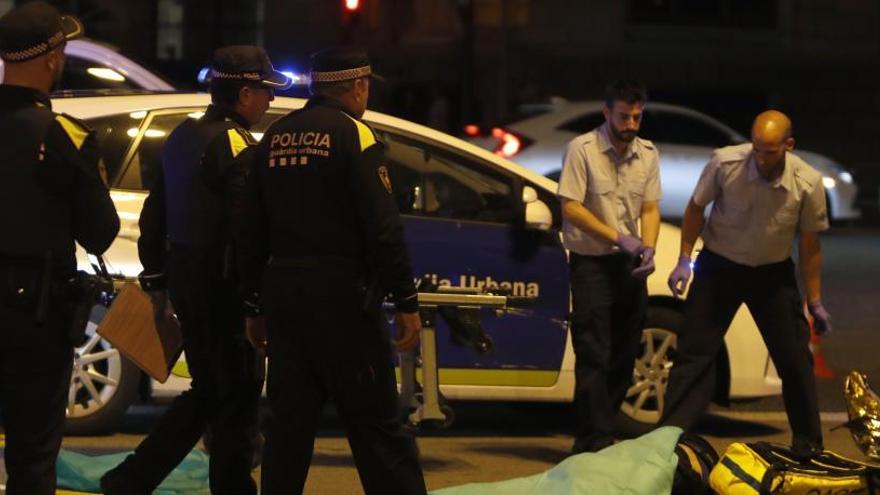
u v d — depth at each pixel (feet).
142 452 46.96
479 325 53.93
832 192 172.86
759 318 58.29
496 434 68.18
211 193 46.14
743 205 57.16
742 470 49.39
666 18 231.09
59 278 39.17
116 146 62.69
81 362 62.23
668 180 154.71
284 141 42.01
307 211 41.45
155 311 47.26
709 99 233.96
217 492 47.93
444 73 213.05
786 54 233.55
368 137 41.55
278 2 215.10
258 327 44.32
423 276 63.16
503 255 64.39
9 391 39.19
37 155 38.58
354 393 41.86
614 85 58.85
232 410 47.26
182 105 63.98
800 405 57.93
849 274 131.44
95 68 96.48
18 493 39.45
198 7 212.02
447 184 64.75
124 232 61.62
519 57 224.94
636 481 49.57
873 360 91.20
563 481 49.57
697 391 58.65
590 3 227.40
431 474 58.95
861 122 236.02
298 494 42.70
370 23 156.04
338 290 41.32
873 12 235.61
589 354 59.11
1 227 38.55
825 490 49.06
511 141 148.56
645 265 56.80
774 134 55.72
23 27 38.88
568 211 58.85
